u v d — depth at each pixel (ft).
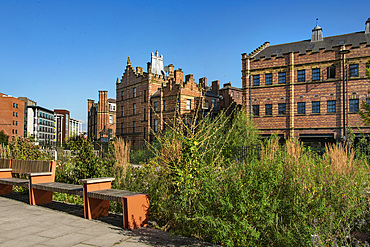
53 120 460.96
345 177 18.94
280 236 14.70
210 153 28.45
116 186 28.25
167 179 23.40
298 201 16.46
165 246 16.07
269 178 16.40
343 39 114.83
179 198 18.69
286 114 114.11
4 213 23.84
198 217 16.22
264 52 128.47
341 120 104.06
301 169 18.61
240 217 15.60
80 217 22.63
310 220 15.33
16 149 42.63
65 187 24.70
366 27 113.09
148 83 156.25
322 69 108.58
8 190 32.91
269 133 117.08
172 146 23.93
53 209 25.41
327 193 16.87
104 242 16.75
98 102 234.79
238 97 190.08
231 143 71.67
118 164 34.65
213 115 140.67
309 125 109.81
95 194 21.36
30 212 24.22
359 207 16.42
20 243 16.56
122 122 179.11
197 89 147.02
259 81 120.47
